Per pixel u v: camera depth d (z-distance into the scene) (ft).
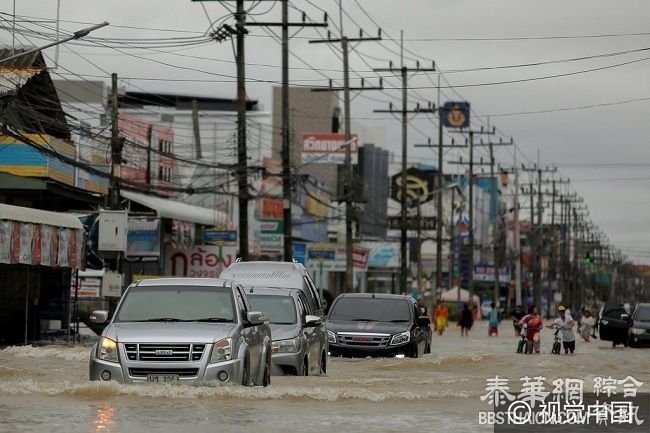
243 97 298.35
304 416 104.58
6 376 154.30
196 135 452.35
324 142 488.44
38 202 324.80
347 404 116.67
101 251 266.98
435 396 127.85
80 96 466.70
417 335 221.66
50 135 293.64
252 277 198.49
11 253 225.35
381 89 398.42
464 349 317.63
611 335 345.10
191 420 98.84
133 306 126.93
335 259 495.41
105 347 118.83
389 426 99.45
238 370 119.03
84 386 115.96
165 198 411.34
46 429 91.86
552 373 191.21
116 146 272.31
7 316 260.21
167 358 117.19
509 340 402.93
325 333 181.78
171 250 395.75
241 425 96.78
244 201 303.27
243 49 297.33
